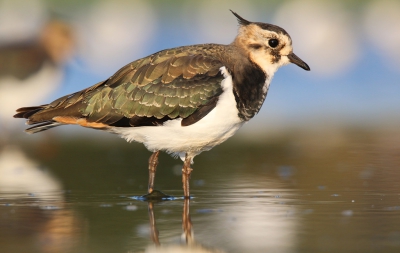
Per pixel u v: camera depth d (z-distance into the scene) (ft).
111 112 41.29
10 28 90.43
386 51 103.04
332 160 54.08
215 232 33.78
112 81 41.96
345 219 35.81
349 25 104.06
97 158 57.11
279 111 83.71
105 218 36.73
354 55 99.76
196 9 112.47
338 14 106.32
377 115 79.05
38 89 74.02
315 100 89.40
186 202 40.45
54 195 42.80
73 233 33.81
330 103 87.45
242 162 54.39
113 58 100.63
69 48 76.07
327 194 41.96
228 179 47.47
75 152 60.08
